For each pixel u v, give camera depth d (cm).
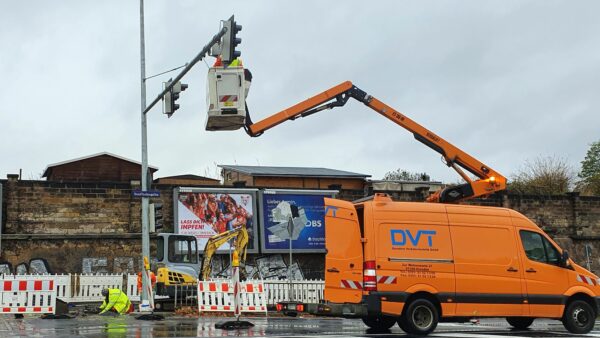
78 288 2389
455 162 2284
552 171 5566
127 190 2844
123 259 2770
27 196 2709
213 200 2962
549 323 1989
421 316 1438
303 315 2303
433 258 1462
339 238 1466
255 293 2231
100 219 2794
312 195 3114
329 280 1457
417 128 2269
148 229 2191
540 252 1558
